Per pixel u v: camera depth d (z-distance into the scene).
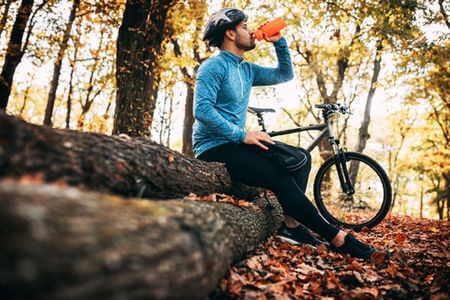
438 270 1.89
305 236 2.59
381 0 7.33
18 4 6.36
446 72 12.61
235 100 2.35
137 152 1.49
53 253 0.57
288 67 2.84
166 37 8.05
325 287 1.69
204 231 1.12
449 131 16.89
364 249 2.14
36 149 1.04
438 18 10.20
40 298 0.53
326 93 13.31
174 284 0.81
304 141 17.78
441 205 22.11
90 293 0.59
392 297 1.62
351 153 3.26
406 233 3.42
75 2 8.37
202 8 7.96
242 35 2.45
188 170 1.86
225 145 2.26
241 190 2.71
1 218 0.57
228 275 1.55
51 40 6.69
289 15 10.20
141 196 1.51
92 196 0.85
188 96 9.91
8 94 6.12
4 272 0.51
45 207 0.65
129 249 0.71
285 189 2.12
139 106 5.26
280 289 1.57
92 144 1.31
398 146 23.16
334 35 8.67
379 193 3.17
